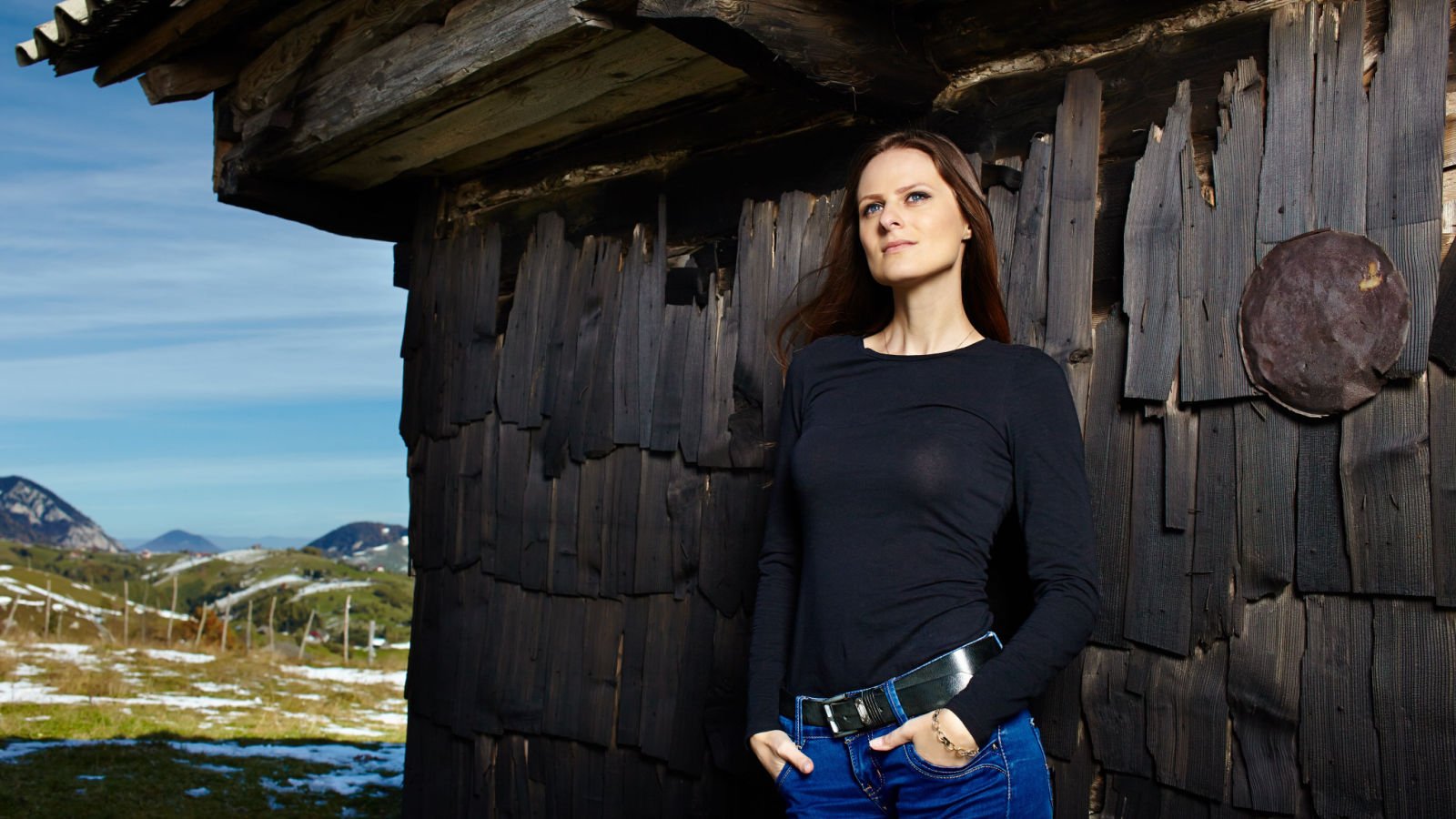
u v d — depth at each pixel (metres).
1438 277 1.75
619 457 3.27
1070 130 2.33
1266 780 1.89
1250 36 2.10
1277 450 1.93
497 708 3.55
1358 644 1.81
